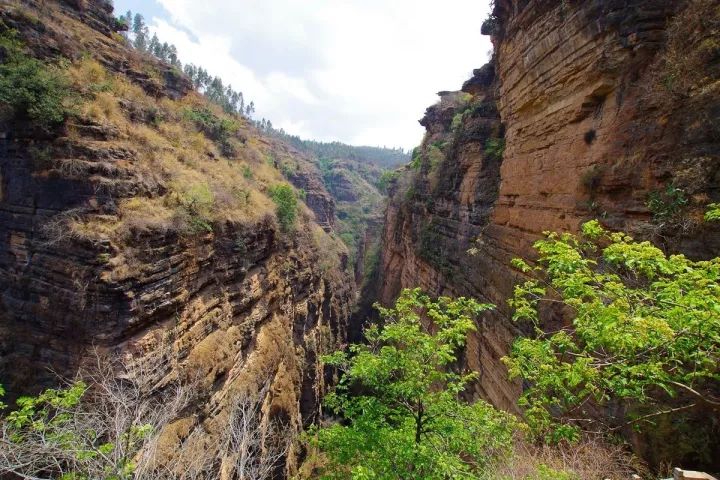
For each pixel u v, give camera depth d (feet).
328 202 302.25
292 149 459.73
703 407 20.94
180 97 125.90
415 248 126.41
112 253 43.24
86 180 45.85
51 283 43.57
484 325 59.16
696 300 12.30
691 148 26.40
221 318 62.34
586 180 36.68
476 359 61.57
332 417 121.08
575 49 40.47
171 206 54.85
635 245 15.39
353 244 316.40
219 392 56.44
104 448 21.39
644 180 29.81
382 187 332.39
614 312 13.76
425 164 139.95
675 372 20.94
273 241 89.61
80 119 49.88
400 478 22.70
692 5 29.22
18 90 45.39
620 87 34.47
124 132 57.16
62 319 42.47
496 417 26.43
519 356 20.56
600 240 33.04
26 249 45.62
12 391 41.88
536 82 49.01
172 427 43.06
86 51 74.33
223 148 112.78
